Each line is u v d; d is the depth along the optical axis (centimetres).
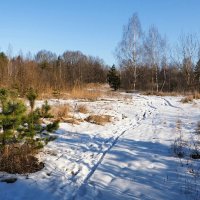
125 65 4422
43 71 2419
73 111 1416
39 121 695
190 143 877
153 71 4500
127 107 1869
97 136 984
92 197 513
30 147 679
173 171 634
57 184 559
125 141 925
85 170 645
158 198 507
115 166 672
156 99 2705
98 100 2150
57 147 802
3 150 626
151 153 778
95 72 6141
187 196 511
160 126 1213
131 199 504
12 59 2625
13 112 623
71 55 7450
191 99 2402
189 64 4297
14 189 527
